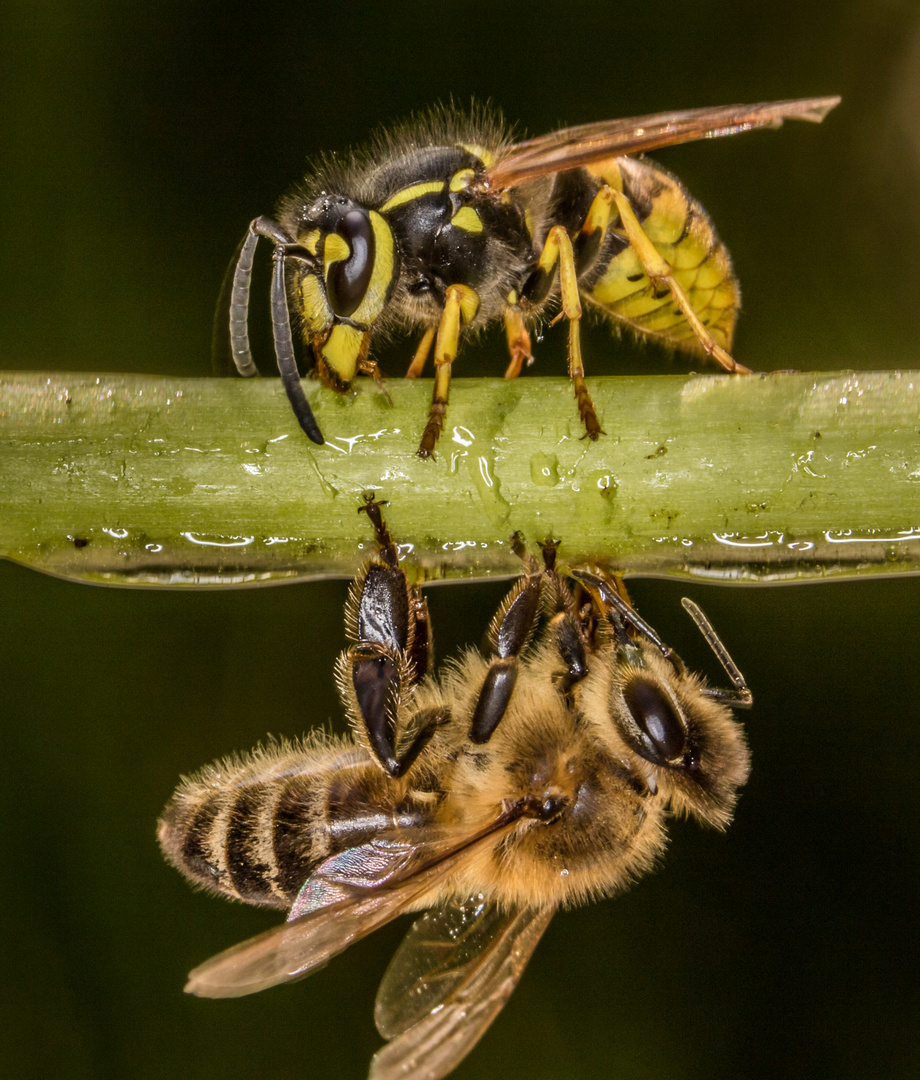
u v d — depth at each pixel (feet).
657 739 0.33
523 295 0.36
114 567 0.33
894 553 0.33
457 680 0.34
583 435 0.33
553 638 0.34
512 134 0.37
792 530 0.33
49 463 0.33
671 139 0.34
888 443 0.33
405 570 0.33
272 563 0.33
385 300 0.34
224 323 0.34
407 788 0.33
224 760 0.34
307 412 0.33
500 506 0.33
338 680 0.33
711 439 0.33
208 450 0.33
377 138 0.36
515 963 0.33
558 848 0.33
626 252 0.36
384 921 0.33
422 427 0.33
